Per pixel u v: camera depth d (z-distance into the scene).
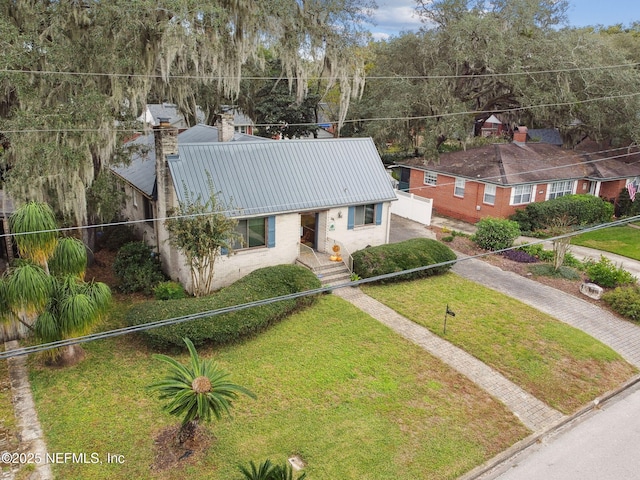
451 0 28.75
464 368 12.45
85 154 13.78
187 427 9.09
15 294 9.77
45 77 13.57
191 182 15.80
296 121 34.25
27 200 13.32
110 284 16.56
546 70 25.98
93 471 8.62
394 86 28.56
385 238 19.86
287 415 10.30
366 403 10.84
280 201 16.89
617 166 28.94
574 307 16.31
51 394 10.70
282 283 14.98
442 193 27.95
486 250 21.41
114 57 13.90
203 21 14.48
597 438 10.41
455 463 9.30
